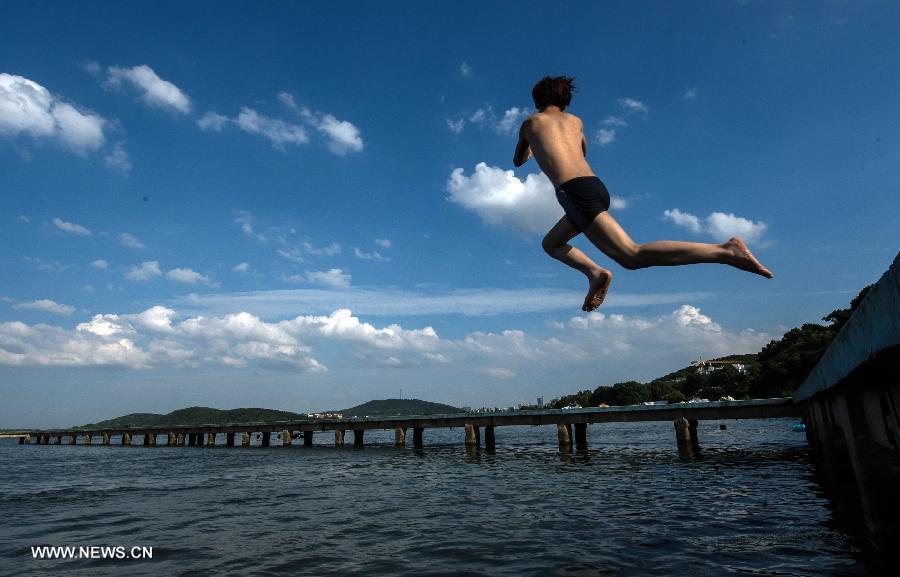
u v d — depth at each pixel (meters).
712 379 133.00
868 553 7.21
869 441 7.17
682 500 12.43
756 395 96.56
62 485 20.58
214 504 14.25
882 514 6.93
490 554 7.89
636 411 30.34
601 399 149.50
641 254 2.02
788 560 7.03
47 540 10.10
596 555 7.61
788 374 88.94
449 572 7.01
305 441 48.16
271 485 18.36
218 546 9.09
